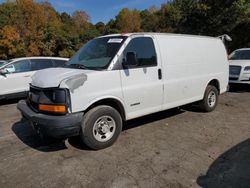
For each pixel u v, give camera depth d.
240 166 3.86
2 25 40.47
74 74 4.24
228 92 9.77
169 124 5.88
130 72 4.74
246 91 9.87
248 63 9.60
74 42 47.19
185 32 23.47
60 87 4.01
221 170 3.76
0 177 3.70
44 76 4.49
